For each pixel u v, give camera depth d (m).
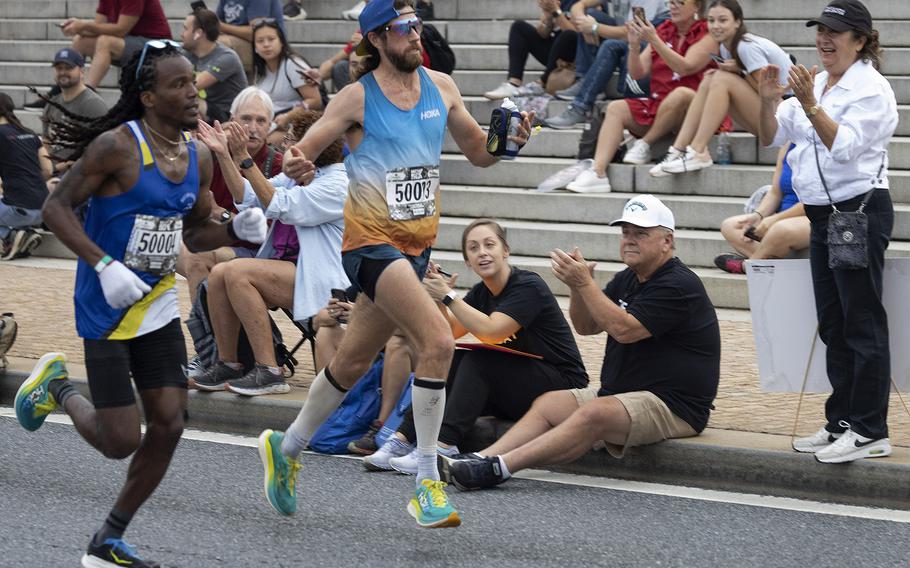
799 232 27.06
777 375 19.33
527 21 40.94
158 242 14.34
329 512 17.44
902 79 34.50
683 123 32.59
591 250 31.72
